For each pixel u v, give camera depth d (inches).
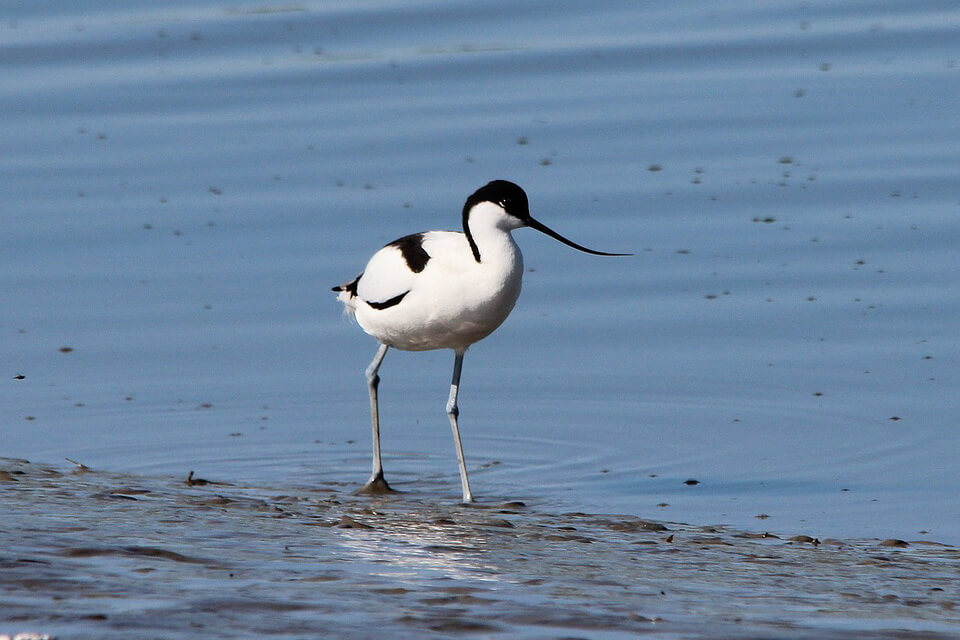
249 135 797.9
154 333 582.6
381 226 677.3
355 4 1040.2
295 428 501.0
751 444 480.1
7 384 534.0
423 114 826.8
